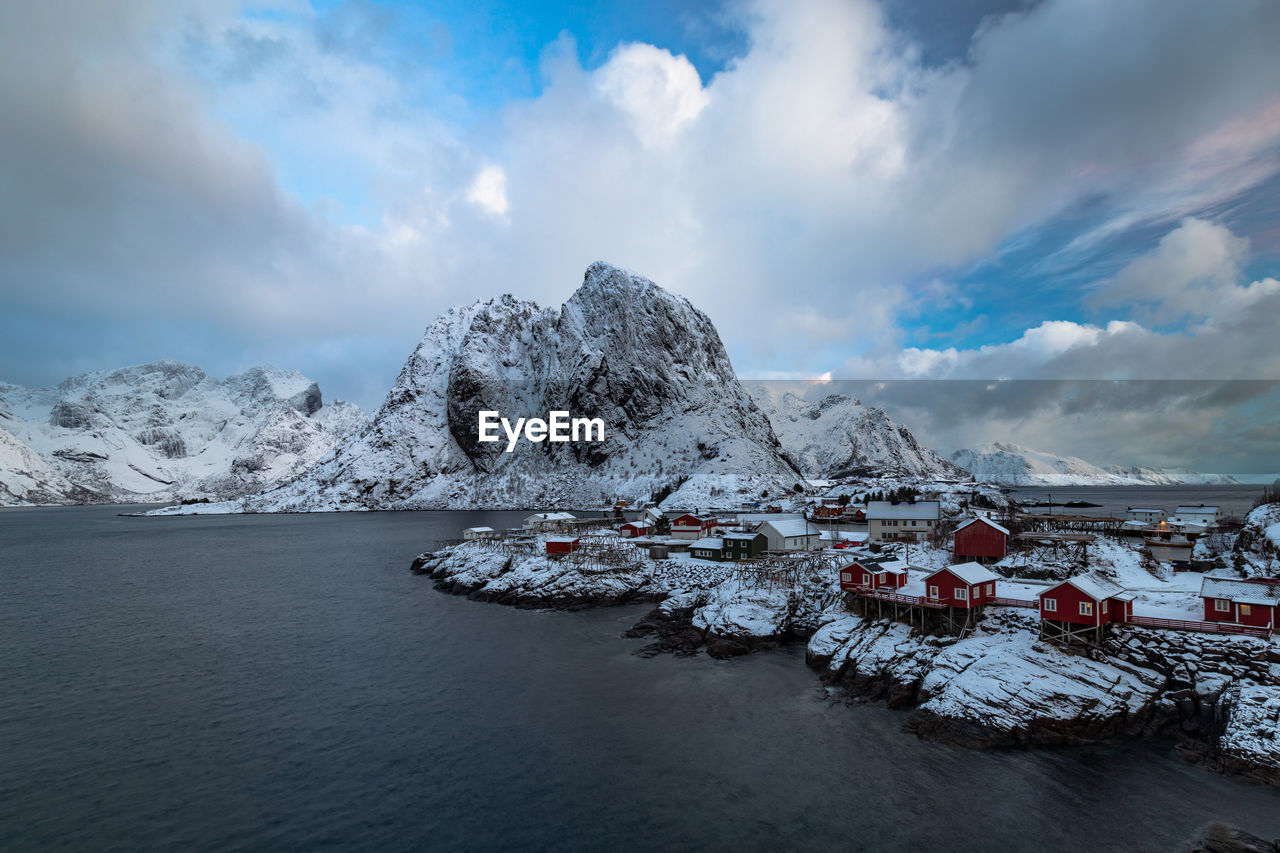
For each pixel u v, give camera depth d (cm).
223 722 4206
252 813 3117
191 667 5366
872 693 4556
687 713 4303
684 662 5416
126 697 4672
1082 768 3481
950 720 3909
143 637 6359
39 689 4838
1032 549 6481
